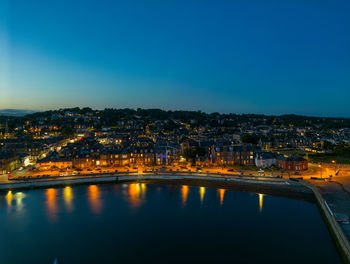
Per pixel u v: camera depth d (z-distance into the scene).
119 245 73.94
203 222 88.88
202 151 182.00
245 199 111.50
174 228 84.38
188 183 136.25
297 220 90.06
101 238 78.06
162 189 127.44
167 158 178.75
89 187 131.88
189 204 106.06
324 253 69.50
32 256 68.62
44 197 116.00
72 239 77.50
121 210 100.00
